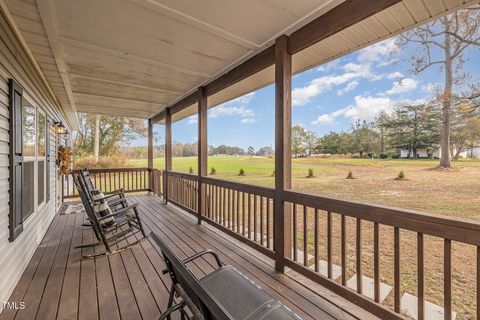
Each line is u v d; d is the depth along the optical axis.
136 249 3.18
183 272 1.05
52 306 1.97
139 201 6.54
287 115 2.58
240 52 3.01
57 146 5.83
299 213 4.96
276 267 2.61
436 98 3.13
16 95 2.44
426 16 2.07
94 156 15.77
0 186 2.06
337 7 2.08
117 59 3.22
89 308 1.95
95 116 15.90
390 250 3.02
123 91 4.75
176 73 3.74
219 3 2.06
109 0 2.03
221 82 3.85
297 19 2.28
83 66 3.45
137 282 2.34
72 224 4.42
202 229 4.07
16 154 2.39
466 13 3.24
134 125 17.36
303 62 3.08
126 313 1.89
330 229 2.11
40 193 3.63
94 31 2.52
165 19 2.30
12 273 2.24
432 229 1.46
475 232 1.29
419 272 1.54
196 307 1.19
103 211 3.34
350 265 2.84
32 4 2.08
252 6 2.09
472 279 2.18
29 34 2.56
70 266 2.69
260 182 5.26
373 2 1.83
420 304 1.54
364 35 2.39
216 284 1.58
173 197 5.98
